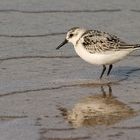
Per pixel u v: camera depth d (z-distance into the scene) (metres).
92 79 14.66
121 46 14.21
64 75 14.90
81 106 12.78
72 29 15.27
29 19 19.53
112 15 20.05
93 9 20.62
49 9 20.53
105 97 13.38
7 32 18.19
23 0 21.48
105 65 15.32
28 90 13.79
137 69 15.53
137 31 18.45
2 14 19.92
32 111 12.48
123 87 14.11
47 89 13.88
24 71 15.13
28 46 17.08
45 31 18.42
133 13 20.20
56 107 12.73
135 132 11.31
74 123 11.79
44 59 16.08
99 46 14.39
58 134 11.23
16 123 11.80
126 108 12.64
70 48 17.05
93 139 10.99
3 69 15.23
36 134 11.23
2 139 11.01
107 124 11.73
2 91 13.68
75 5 21.02
